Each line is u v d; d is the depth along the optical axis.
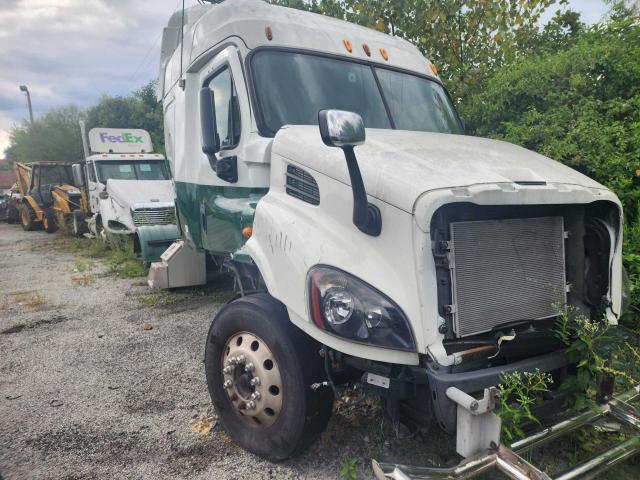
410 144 3.19
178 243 7.54
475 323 2.66
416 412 2.79
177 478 3.16
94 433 3.70
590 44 6.66
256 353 3.18
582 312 3.07
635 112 5.51
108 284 8.52
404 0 7.95
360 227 2.67
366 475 3.10
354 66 4.36
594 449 3.10
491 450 2.45
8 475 3.22
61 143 30.30
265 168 3.74
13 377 4.73
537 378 2.60
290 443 3.05
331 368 2.96
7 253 12.80
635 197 5.07
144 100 25.67
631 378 3.22
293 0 8.58
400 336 2.51
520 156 3.27
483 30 8.27
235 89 4.07
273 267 3.12
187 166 5.09
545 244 2.93
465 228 2.62
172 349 5.33
